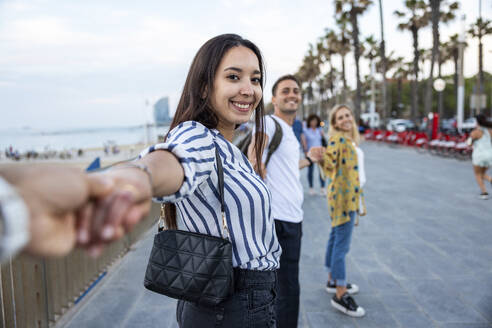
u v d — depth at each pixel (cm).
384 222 555
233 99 118
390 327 279
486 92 5428
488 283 346
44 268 251
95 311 298
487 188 791
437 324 282
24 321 234
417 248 442
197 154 90
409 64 4606
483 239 469
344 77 3591
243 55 119
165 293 109
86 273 327
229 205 108
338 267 303
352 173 294
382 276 367
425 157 1399
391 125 3297
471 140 702
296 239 231
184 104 124
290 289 226
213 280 104
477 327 277
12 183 32
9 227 28
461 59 1872
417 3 2786
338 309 305
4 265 215
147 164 63
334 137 300
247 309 114
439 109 2900
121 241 420
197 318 114
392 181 913
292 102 263
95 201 40
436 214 595
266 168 231
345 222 298
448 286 342
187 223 112
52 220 33
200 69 119
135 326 278
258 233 115
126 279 360
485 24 3297
